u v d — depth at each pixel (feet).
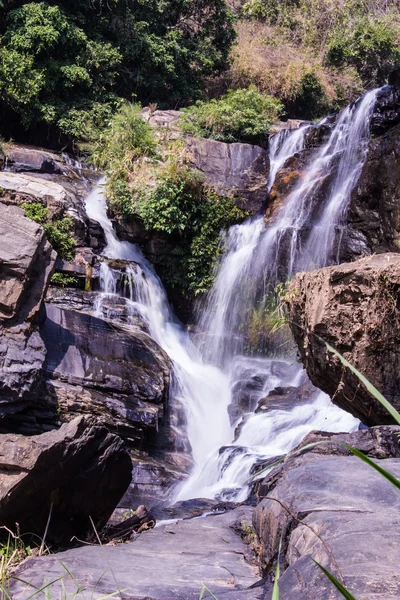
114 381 43.06
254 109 82.64
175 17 101.50
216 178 67.56
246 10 124.16
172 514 24.17
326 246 59.47
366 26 115.75
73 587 10.71
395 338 18.97
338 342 19.69
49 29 83.10
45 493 16.87
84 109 86.63
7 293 35.63
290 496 12.33
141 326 56.49
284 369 53.93
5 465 16.10
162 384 45.85
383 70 115.85
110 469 18.71
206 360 60.95
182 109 82.43
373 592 7.00
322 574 7.75
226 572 12.55
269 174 69.56
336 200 61.21
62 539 17.87
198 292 64.75
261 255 63.16
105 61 89.45
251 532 15.75
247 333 60.85
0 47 83.51
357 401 20.72
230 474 36.45
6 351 35.29
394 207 54.60
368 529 9.21
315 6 122.83
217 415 52.80
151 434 43.96
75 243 58.59
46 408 39.37
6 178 59.57
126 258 65.41
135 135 69.41
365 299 19.22
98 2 93.40
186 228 65.82
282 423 40.93
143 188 64.49
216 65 103.60
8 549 15.58
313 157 67.36
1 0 83.05
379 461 14.16
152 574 12.01
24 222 36.50
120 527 21.11
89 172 72.28
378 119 60.75
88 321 46.68
